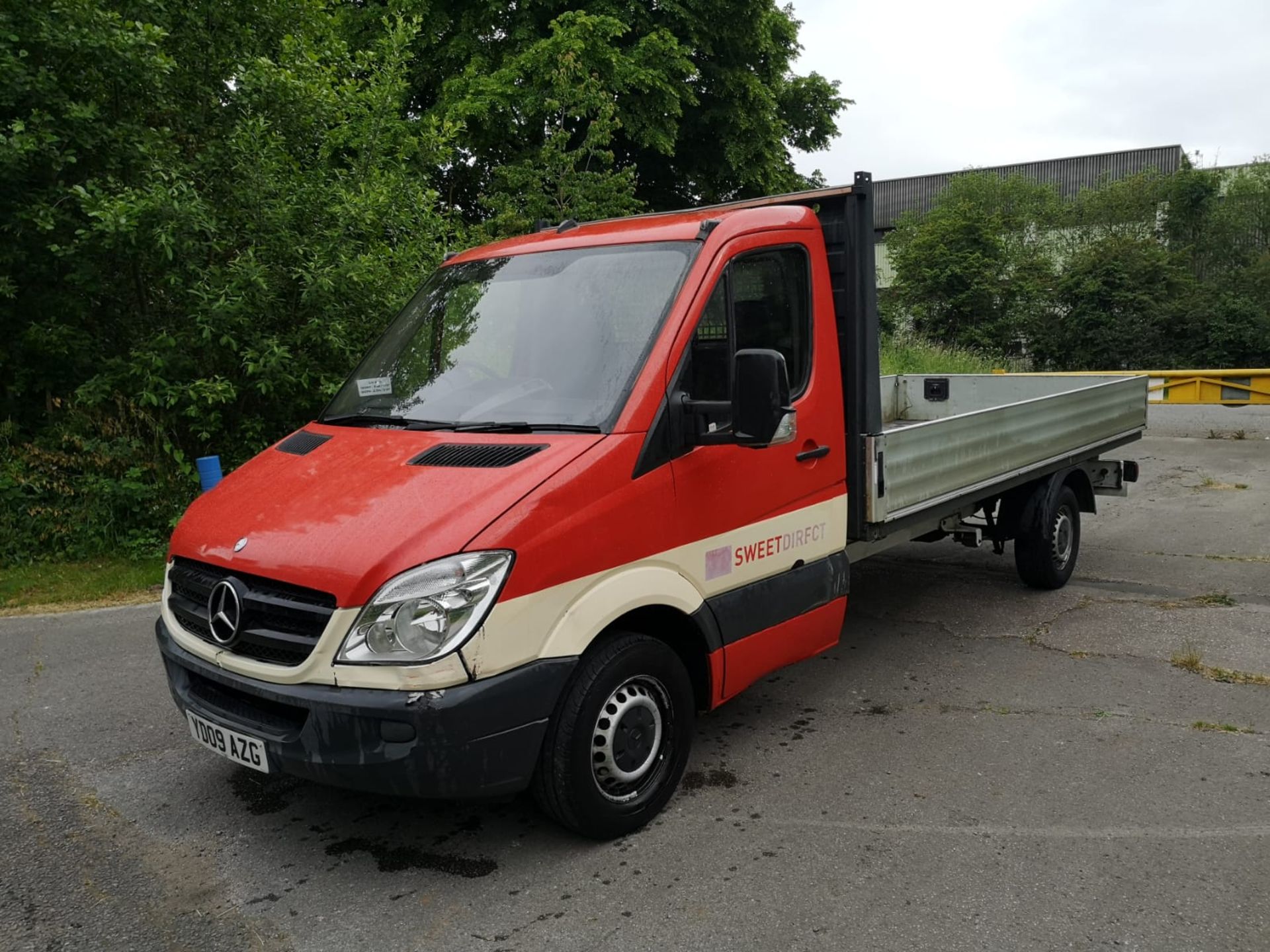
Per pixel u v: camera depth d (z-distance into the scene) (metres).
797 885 3.39
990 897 3.29
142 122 9.28
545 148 14.88
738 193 22.11
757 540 4.21
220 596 3.45
